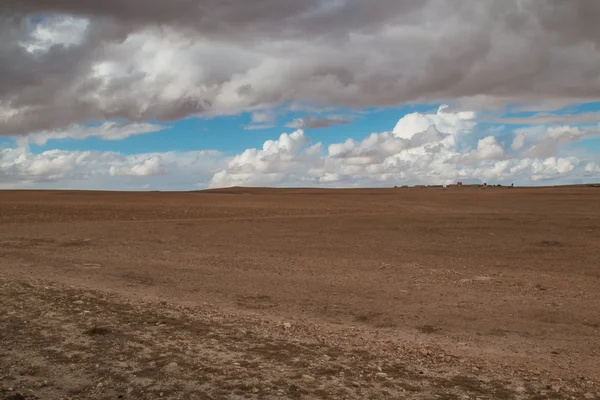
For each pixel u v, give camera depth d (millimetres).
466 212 51406
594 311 11688
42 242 26047
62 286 13734
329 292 13945
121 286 14484
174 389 6438
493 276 16328
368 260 20109
